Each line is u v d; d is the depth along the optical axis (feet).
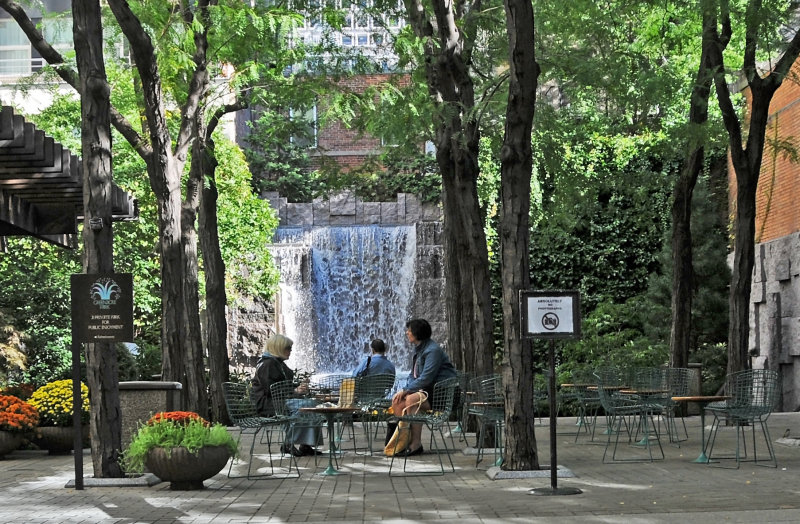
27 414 54.13
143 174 97.76
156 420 40.50
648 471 42.47
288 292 113.91
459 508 32.83
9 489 40.45
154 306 102.06
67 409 55.72
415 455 50.96
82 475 40.27
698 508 31.60
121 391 49.01
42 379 86.33
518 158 41.45
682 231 73.72
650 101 64.13
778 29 72.28
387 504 34.09
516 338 41.70
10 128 46.32
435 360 49.78
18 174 52.42
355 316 116.57
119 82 84.07
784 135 85.97
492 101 56.59
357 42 95.30
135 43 53.42
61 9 109.50
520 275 41.65
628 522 28.86
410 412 49.49
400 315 116.47
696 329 94.32
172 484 39.34
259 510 33.30
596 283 108.27
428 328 50.42
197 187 68.54
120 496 37.78
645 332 95.35
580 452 51.42
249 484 40.73
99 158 43.27
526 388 41.73
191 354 66.95
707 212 95.81
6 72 108.27
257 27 58.85
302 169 125.80
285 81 65.67
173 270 60.03
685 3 65.26
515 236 41.55
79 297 41.22
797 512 29.96
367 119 63.10
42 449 56.80
